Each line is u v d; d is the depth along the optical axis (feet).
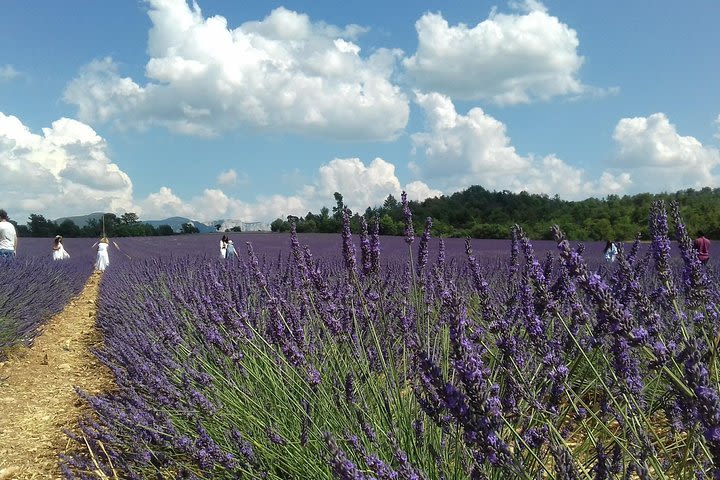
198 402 8.63
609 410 7.36
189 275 22.94
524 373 7.15
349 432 7.80
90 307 40.11
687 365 4.25
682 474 6.47
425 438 7.63
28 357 22.33
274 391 9.70
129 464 9.48
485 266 25.09
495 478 6.51
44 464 11.97
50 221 229.86
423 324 10.61
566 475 5.41
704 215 103.30
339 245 92.43
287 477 8.68
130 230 240.73
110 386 17.53
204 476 8.59
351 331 10.64
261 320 12.80
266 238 136.77
